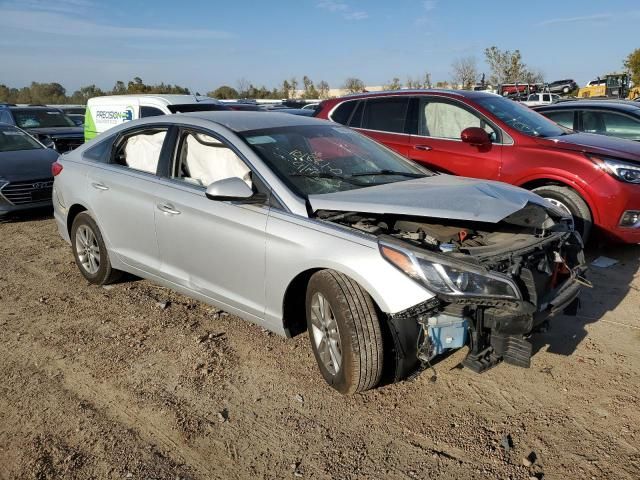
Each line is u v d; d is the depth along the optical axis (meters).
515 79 37.34
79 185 5.35
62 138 13.26
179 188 4.42
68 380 3.86
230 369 3.95
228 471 2.97
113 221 5.02
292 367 3.95
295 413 3.43
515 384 3.67
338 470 2.95
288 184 3.82
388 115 7.42
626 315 4.66
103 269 5.34
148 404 3.55
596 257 6.11
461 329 3.31
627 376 3.74
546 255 3.48
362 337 3.28
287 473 2.94
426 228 3.62
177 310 4.96
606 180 5.75
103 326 4.68
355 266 3.29
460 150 6.66
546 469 2.91
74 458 3.07
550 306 3.39
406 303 3.13
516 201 3.63
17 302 5.26
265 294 3.84
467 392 3.60
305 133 4.55
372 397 3.56
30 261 6.54
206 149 4.38
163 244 4.56
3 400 3.62
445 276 3.10
